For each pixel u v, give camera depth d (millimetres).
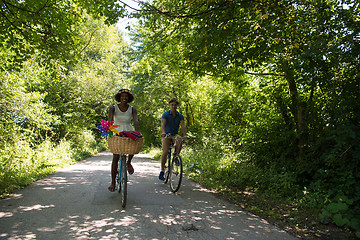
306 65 4965
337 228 3508
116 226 3318
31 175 6574
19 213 3701
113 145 4168
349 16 4883
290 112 6449
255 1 4793
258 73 6711
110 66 19531
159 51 7480
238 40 5223
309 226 3584
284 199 4926
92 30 16266
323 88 5105
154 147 24625
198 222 3594
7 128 7910
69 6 6684
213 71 6836
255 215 4047
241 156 7359
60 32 6449
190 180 7195
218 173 7371
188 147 13367
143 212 3955
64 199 4566
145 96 20125
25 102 8938
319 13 5176
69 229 3174
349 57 4320
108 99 19672
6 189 4953
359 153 3863
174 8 5527
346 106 4379
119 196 4902
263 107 6973
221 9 4938
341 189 4223
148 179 7043
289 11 5320
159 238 2994
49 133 14086
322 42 4598
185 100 14891
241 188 6000
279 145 6242
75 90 16406
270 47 5465
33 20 6039
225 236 3127
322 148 4941
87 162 11953
